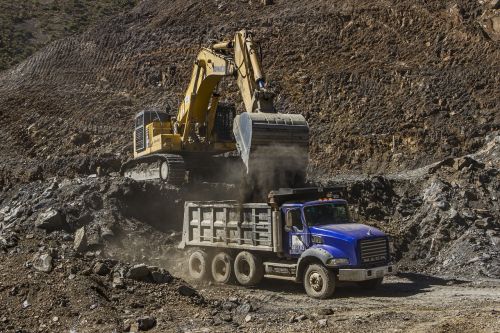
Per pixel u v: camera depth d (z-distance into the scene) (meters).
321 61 38.75
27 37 66.06
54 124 38.47
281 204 14.05
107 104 40.41
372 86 35.16
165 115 22.66
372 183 21.69
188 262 16.16
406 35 37.91
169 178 20.06
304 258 13.45
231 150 21.33
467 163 22.62
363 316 11.02
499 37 35.22
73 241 16.81
